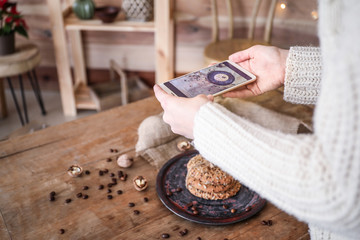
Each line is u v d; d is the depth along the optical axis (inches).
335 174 17.9
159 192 33.2
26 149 39.4
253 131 22.0
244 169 21.7
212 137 23.1
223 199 32.9
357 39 16.3
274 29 79.0
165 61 75.7
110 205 32.9
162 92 27.7
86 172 36.4
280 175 20.1
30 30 84.3
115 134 41.9
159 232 30.4
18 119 80.1
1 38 67.3
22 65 68.4
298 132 41.1
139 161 38.2
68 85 77.8
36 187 34.8
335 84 17.2
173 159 36.9
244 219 31.0
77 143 40.4
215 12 72.7
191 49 85.3
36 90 85.5
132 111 46.2
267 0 76.6
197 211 31.4
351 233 19.5
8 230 30.5
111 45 86.0
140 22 73.9
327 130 17.8
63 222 31.2
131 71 89.3
